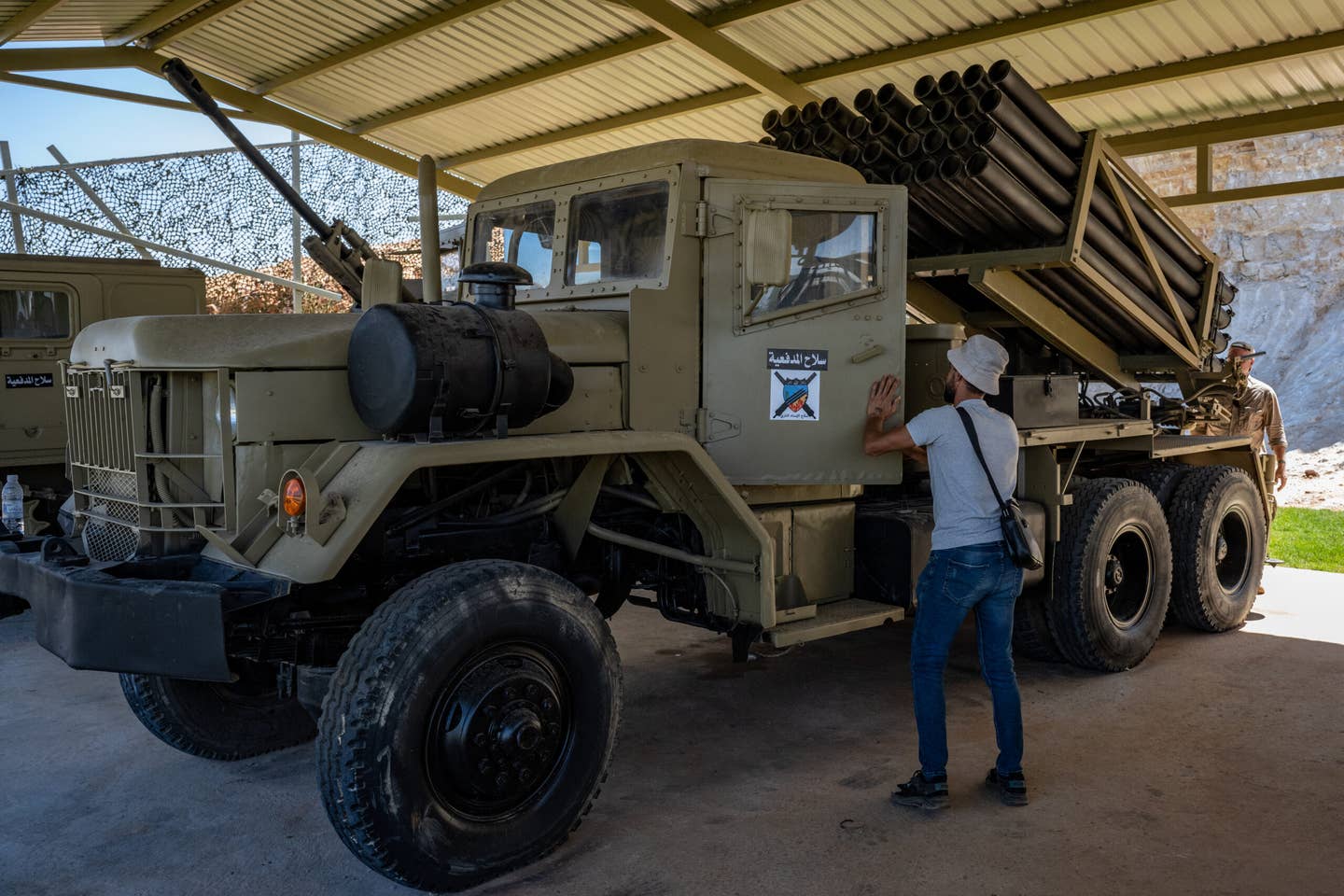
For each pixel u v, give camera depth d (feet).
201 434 11.37
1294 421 50.34
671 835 11.29
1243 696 15.85
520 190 14.83
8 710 15.57
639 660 18.20
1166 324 19.24
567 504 12.46
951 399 12.66
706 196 12.93
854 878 10.28
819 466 13.47
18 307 24.31
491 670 10.16
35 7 29.22
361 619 11.98
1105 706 15.49
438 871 9.80
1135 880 10.16
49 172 38.11
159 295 26.55
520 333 10.69
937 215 16.89
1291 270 59.00
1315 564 26.78
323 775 9.57
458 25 31.01
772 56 29.53
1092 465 19.94
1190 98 28.32
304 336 11.41
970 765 13.20
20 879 10.47
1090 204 16.96
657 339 12.73
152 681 12.92
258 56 35.70
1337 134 57.47
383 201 44.09
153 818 11.91
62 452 24.86
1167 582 17.88
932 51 27.27
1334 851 10.71
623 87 33.86
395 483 9.90
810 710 15.47
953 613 11.85
